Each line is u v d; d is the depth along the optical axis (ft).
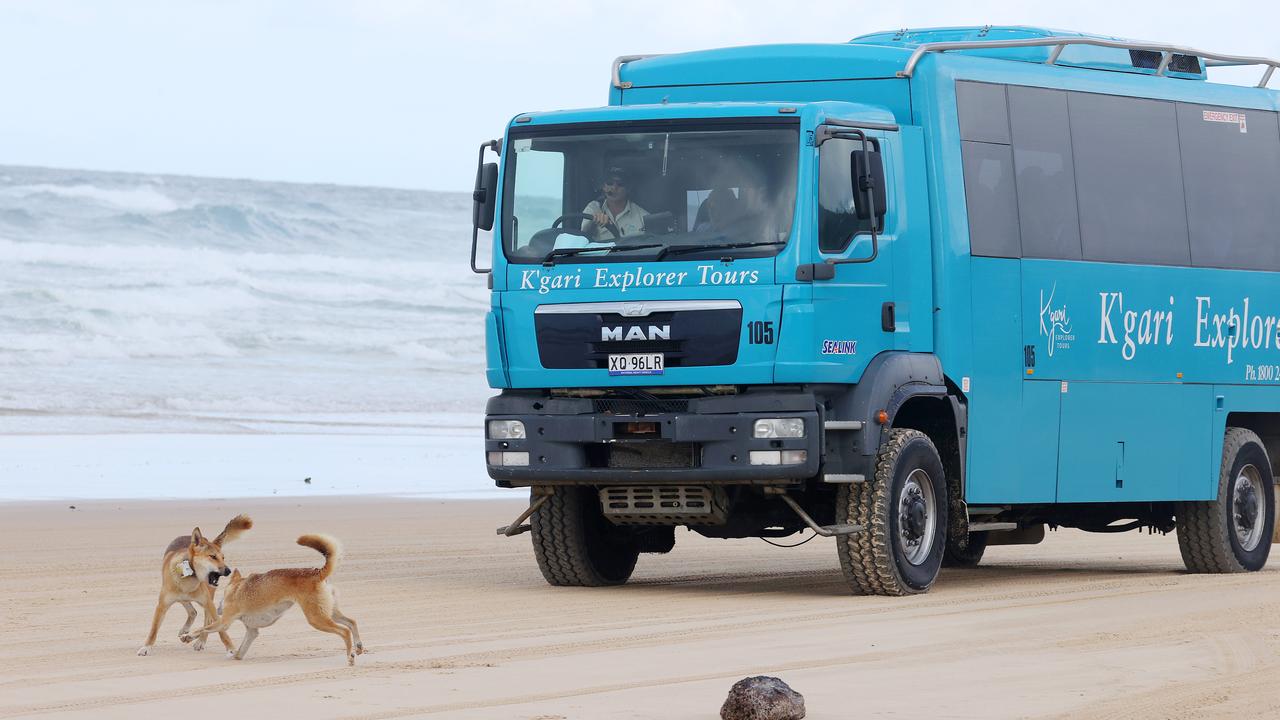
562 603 84.23
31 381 271.28
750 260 81.51
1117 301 96.63
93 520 131.75
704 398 82.79
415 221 449.06
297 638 70.69
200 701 54.54
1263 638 69.82
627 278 83.35
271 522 133.28
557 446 85.46
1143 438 98.32
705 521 87.10
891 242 85.20
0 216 398.01
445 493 164.86
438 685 57.67
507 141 87.30
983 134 90.22
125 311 339.16
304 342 337.52
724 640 69.56
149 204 425.28
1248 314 105.09
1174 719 51.78
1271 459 112.06
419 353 337.31
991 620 76.28
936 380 86.79
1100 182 96.43
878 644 68.18
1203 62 107.24
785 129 82.23
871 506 84.89
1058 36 98.37
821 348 81.30
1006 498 90.53
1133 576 103.09
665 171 83.97
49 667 62.23
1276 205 107.45
